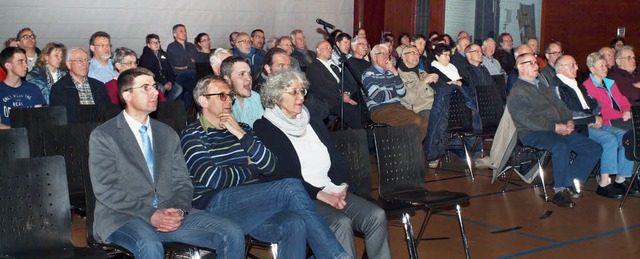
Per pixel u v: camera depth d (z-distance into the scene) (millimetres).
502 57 10516
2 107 5531
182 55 10477
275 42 9953
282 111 3924
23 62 5555
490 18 12516
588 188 6641
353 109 7148
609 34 11789
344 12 13211
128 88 3439
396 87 7273
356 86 7551
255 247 4672
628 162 6285
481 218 5531
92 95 5816
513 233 5141
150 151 3500
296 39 9898
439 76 7711
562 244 4906
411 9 12992
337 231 3678
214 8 11664
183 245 3367
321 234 3504
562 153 5977
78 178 4203
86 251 3197
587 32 12000
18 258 3088
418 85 7562
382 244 3807
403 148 4457
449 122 7309
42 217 3240
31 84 5711
